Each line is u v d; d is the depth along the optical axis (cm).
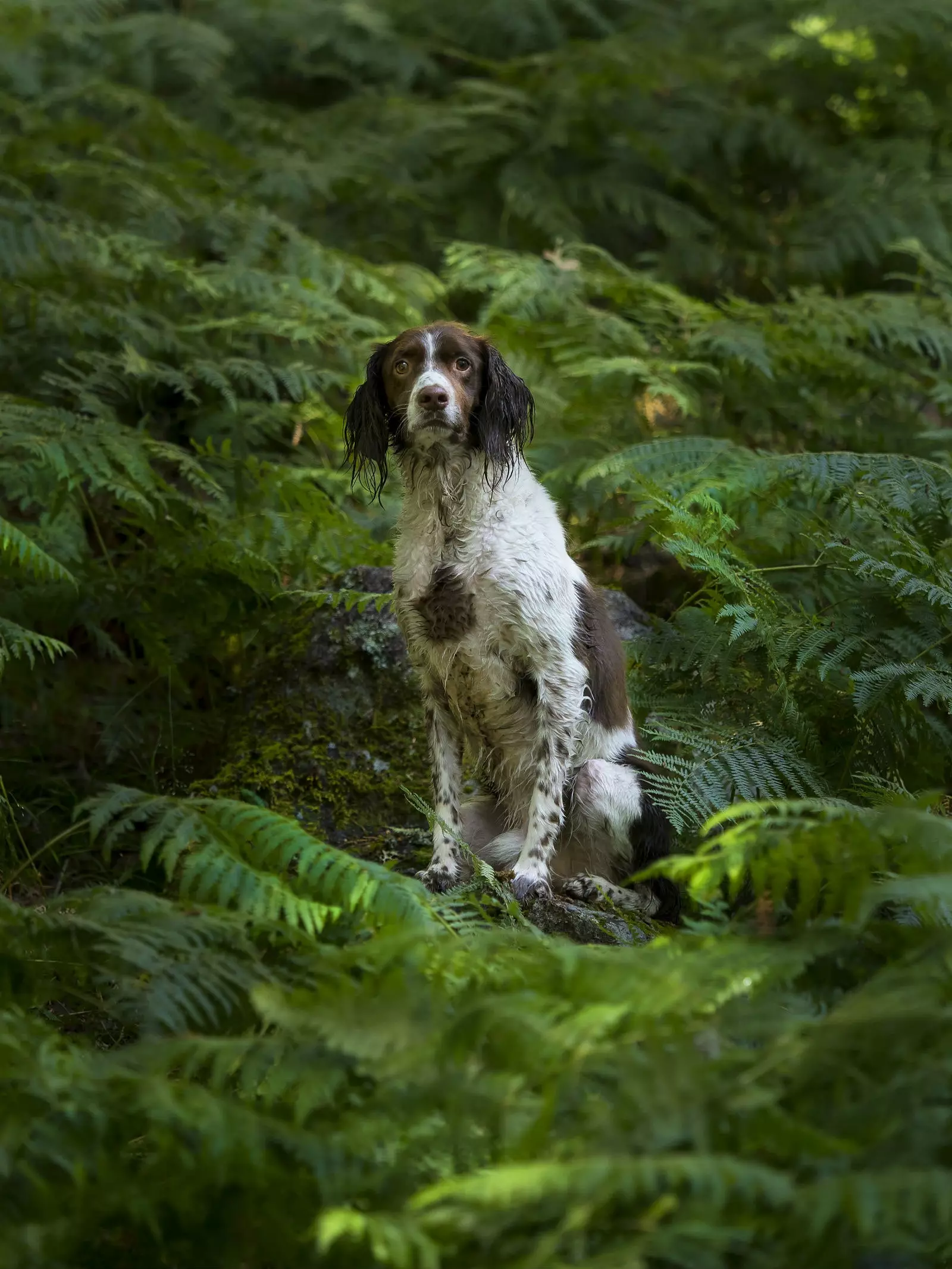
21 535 566
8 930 369
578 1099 298
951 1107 281
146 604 680
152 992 336
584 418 810
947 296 901
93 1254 291
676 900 555
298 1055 316
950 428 854
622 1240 263
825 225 1044
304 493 722
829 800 440
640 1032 299
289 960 378
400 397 575
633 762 577
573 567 577
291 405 839
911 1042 288
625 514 772
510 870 550
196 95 1122
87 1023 433
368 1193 294
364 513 800
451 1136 297
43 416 668
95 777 664
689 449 696
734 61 1154
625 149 1090
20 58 1076
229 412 812
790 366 819
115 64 1118
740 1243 271
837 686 561
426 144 1077
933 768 552
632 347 817
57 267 810
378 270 893
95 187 920
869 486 631
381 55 1172
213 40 1118
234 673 715
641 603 763
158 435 822
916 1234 266
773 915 389
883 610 565
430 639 564
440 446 556
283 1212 292
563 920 511
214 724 678
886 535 596
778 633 551
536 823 547
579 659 565
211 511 700
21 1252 271
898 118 1148
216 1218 290
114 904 365
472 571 555
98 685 706
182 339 823
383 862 584
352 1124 302
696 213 1073
